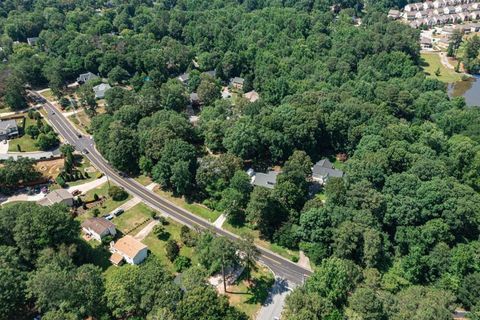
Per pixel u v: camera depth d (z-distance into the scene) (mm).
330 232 122562
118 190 149625
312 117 169750
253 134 162125
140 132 167125
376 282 107562
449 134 185000
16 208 116875
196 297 91125
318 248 121188
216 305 91375
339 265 106125
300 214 132625
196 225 136625
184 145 151375
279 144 163625
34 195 150375
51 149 180125
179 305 90625
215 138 170875
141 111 188750
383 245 121312
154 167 153625
